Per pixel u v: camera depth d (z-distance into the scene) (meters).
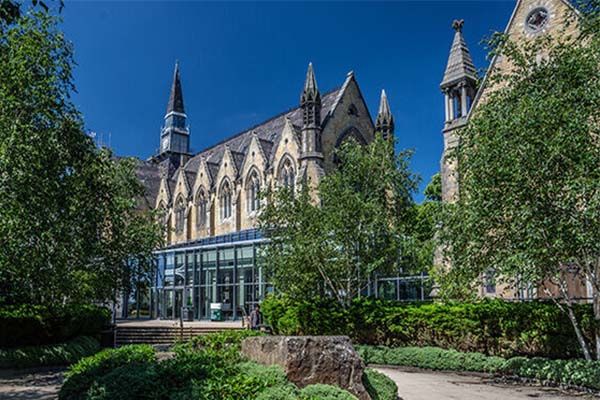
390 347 23.41
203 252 48.31
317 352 10.58
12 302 24.36
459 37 36.72
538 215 15.12
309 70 50.66
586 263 15.95
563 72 16.67
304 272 25.70
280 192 27.31
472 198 17.12
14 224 16.20
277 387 8.59
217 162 72.56
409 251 24.97
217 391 8.20
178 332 33.97
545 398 14.13
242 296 43.59
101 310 30.53
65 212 19.44
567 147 14.83
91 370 11.83
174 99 97.19
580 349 18.19
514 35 31.50
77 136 20.19
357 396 10.54
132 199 31.70
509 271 15.58
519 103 16.48
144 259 30.38
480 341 21.17
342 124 52.38
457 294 20.14
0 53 17.00
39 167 17.17
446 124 35.16
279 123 64.06
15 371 21.53
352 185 27.12
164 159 96.62
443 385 16.39
